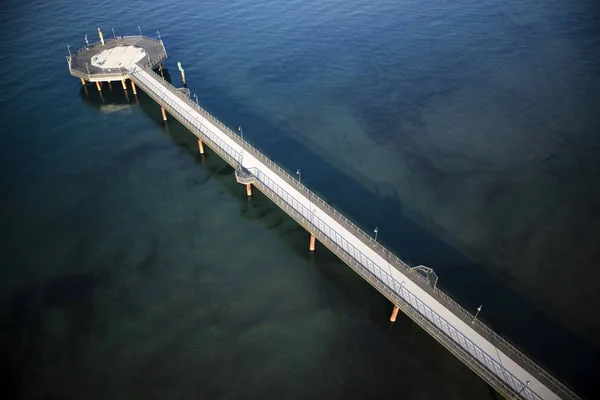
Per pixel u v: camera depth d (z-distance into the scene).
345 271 65.56
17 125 93.94
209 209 75.44
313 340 56.62
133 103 102.94
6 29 128.25
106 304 60.44
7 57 115.50
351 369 53.66
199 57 117.00
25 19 134.00
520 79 107.69
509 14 138.12
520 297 61.81
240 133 91.69
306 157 85.81
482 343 50.84
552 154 86.00
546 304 60.97
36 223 72.31
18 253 67.19
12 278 63.59
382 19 135.12
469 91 103.94
